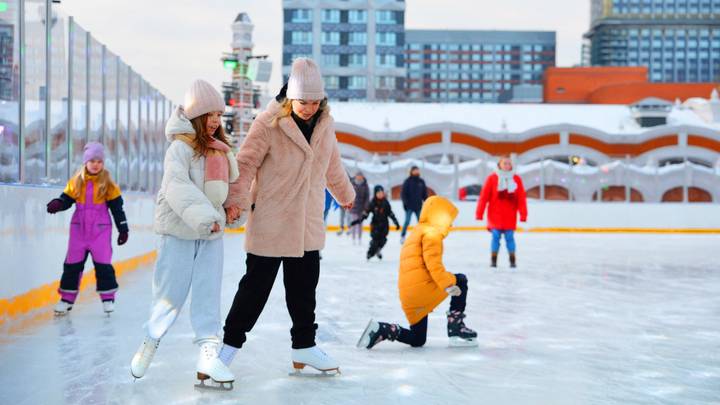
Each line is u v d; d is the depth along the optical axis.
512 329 6.18
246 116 26.77
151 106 14.00
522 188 12.06
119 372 4.43
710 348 5.41
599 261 13.57
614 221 26.38
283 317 6.67
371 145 54.22
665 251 16.34
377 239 13.16
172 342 5.40
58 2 8.48
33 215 7.17
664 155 55.56
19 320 6.49
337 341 5.54
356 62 114.62
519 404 3.78
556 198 37.19
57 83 8.54
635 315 7.07
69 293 6.73
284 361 4.79
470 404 3.76
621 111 63.59
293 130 4.10
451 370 4.56
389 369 4.57
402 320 6.57
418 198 16.62
